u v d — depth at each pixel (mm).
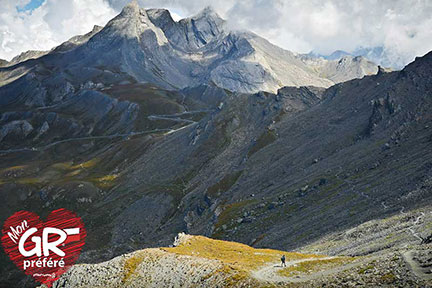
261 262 68438
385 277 40594
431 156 142250
